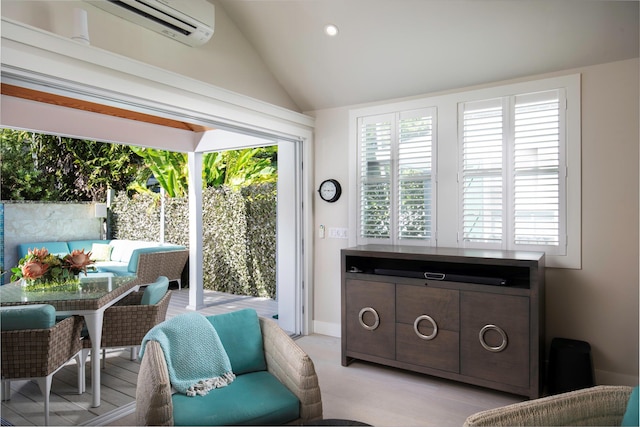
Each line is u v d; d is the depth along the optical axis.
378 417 2.57
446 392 2.94
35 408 2.66
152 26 2.67
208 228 6.83
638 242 2.88
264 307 5.59
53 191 7.66
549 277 3.18
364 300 3.34
